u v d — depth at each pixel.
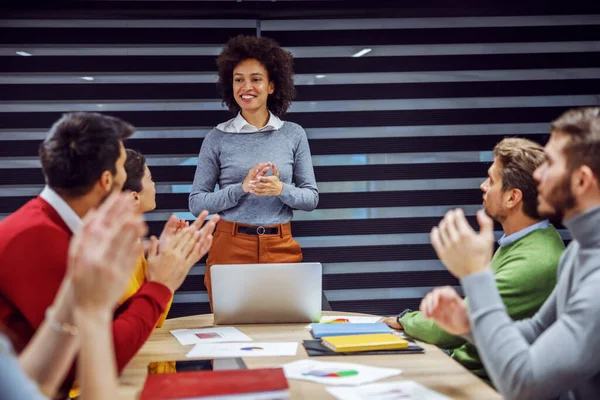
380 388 1.76
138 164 2.76
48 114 4.66
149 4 4.62
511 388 1.62
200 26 4.71
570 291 1.80
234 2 4.69
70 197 1.95
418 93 4.82
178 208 4.75
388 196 4.82
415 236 4.84
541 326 2.02
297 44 4.77
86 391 1.11
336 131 4.80
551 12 4.82
